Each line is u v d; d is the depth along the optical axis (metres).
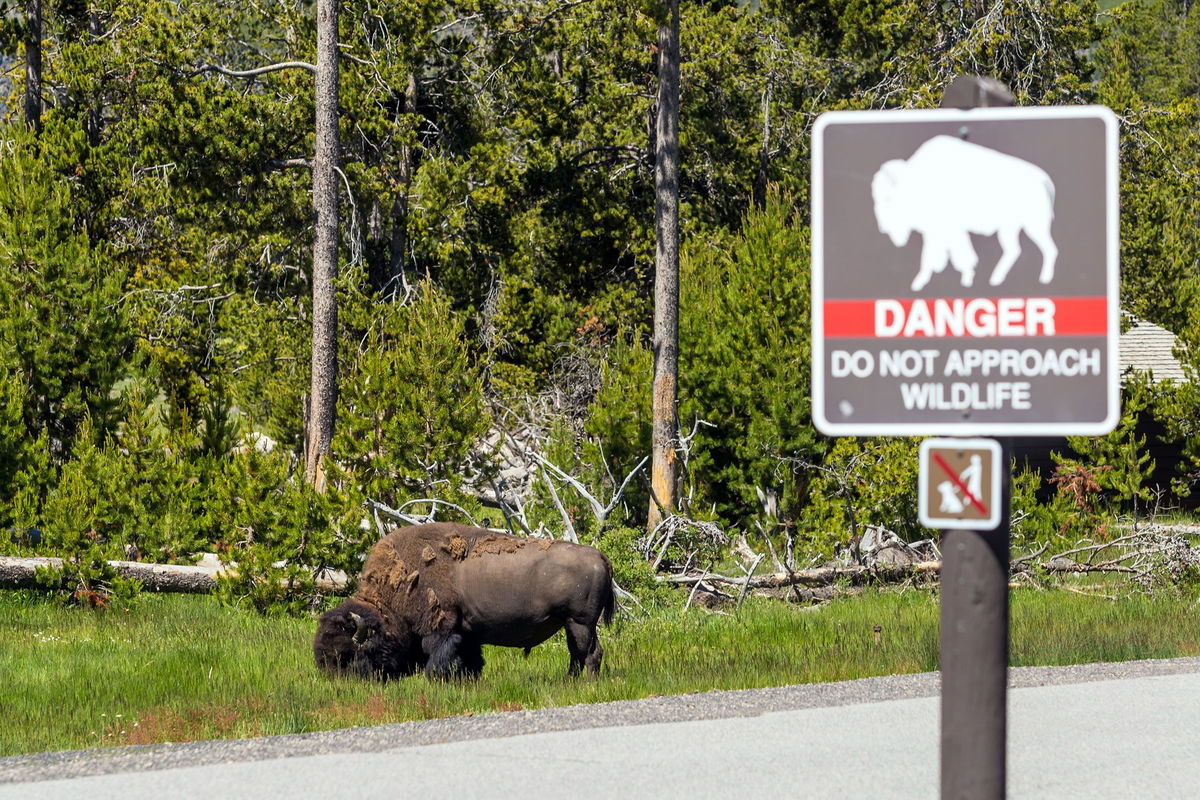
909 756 22.28
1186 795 19.77
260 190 73.19
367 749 23.39
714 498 61.19
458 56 81.25
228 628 42.28
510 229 84.88
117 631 41.62
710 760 22.08
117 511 47.94
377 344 68.88
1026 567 50.00
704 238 85.31
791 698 28.09
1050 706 26.91
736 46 90.69
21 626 42.25
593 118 88.38
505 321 80.31
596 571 32.12
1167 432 72.62
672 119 57.03
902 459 50.81
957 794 9.05
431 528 33.00
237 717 28.05
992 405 8.91
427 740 24.14
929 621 41.31
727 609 45.09
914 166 8.98
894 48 94.94
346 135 73.62
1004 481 8.92
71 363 53.88
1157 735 24.05
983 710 9.02
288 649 37.75
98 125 75.56
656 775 21.02
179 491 50.19
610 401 58.03
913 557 51.47
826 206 9.07
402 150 78.88
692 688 30.31
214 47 74.56
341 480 49.69
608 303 86.75
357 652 31.91
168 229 74.56
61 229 54.75
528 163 85.25
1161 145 84.69
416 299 73.94
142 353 56.22
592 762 22.02
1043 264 8.83
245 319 73.62
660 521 50.34
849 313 9.05
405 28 76.19
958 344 8.93
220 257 75.38
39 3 73.94
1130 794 19.86
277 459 46.94
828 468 54.97
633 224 87.81
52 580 45.25
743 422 59.78
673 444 54.75
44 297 53.19
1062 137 8.81
